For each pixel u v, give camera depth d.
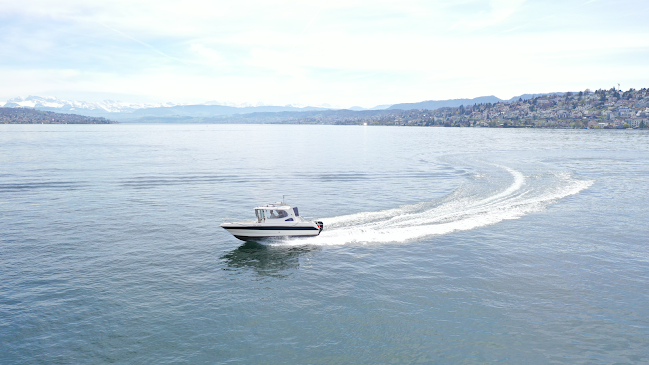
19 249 32.12
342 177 68.50
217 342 20.36
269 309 23.48
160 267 29.27
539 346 19.80
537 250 31.92
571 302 23.81
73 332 20.89
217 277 27.75
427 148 137.75
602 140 182.75
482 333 20.89
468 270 28.33
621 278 26.91
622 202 46.97
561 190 52.47
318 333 21.12
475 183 57.56
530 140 187.25
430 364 18.73
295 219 35.41
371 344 20.17
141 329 21.28
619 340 20.17
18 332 20.77
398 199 49.38
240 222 35.84
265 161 96.00
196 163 91.06
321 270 28.83
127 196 52.47
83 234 36.22
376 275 27.80
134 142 180.25
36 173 72.00
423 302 24.03
